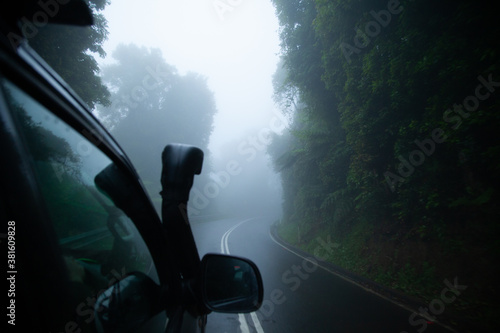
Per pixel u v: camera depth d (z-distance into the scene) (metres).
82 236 0.85
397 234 7.92
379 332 4.34
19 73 0.63
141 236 1.34
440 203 6.15
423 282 6.12
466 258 5.60
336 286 7.02
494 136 4.93
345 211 11.05
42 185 0.68
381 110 7.36
